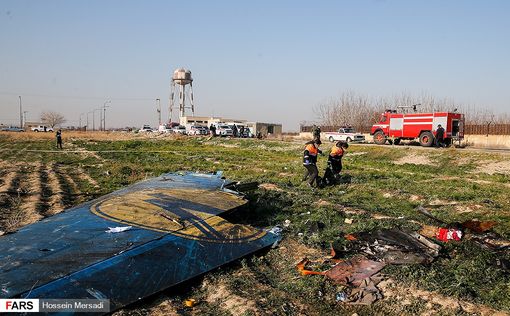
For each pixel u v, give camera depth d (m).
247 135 55.91
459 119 31.41
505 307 4.76
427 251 6.35
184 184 9.13
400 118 33.34
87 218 6.89
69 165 22.08
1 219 9.62
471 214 8.80
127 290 5.09
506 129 38.31
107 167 20.16
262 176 15.68
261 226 8.47
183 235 6.33
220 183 9.49
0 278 5.00
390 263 6.00
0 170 19.36
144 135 58.62
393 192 11.80
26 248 5.82
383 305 5.04
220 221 7.03
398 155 24.33
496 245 6.56
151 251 5.76
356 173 16.33
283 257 6.62
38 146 38.81
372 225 7.83
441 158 21.80
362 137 41.31
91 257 5.49
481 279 5.47
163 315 4.89
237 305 5.07
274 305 5.09
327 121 66.19
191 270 5.76
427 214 8.63
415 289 5.26
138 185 9.16
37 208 10.64
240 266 6.27
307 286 5.56
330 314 4.95
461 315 4.64
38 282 4.91
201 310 5.10
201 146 37.69
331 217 8.75
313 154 12.54
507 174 16.53
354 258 6.27
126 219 6.75
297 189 12.30
